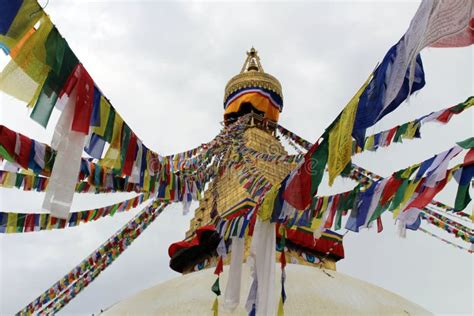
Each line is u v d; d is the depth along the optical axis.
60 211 4.25
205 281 10.87
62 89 4.21
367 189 6.19
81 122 4.34
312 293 10.01
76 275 9.25
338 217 6.35
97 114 4.62
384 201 5.91
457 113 5.58
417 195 5.75
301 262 13.01
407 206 5.75
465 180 5.32
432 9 3.39
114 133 4.93
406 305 11.36
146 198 7.90
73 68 4.27
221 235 7.57
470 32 3.34
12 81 3.98
